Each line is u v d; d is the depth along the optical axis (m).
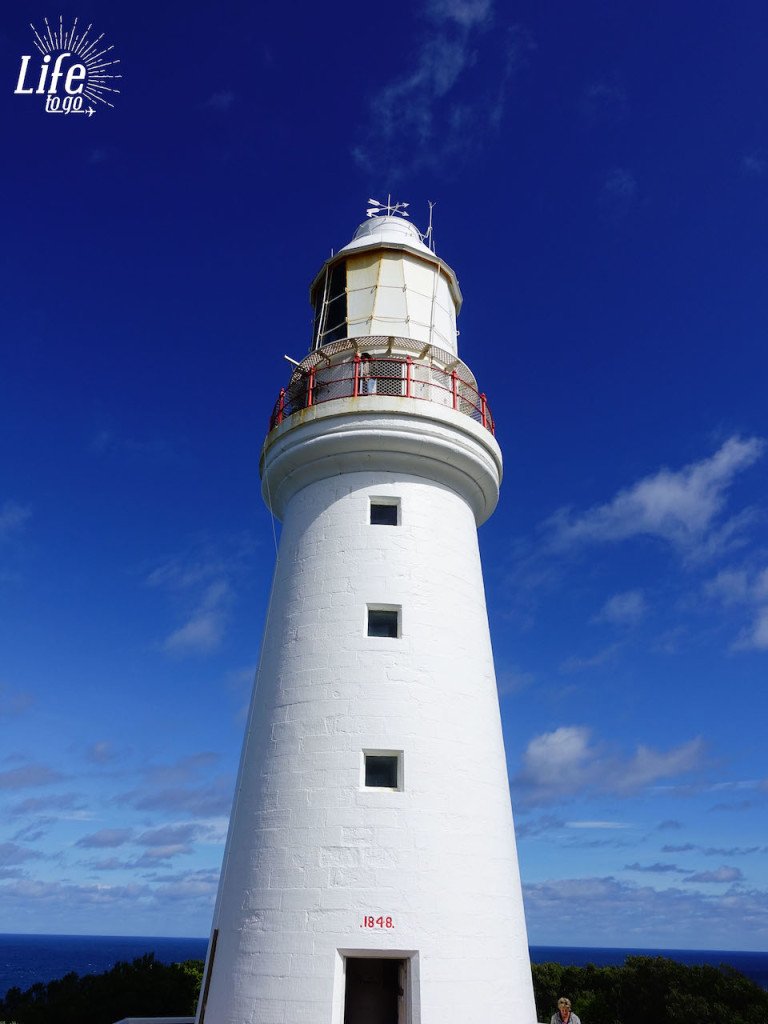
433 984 12.20
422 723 14.25
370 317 19.05
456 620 15.84
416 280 19.94
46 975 177.88
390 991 14.13
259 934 12.71
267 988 12.21
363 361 17.84
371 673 14.55
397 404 16.47
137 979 29.42
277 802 13.76
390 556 15.88
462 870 13.32
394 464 16.98
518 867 14.96
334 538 16.23
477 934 12.96
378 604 15.37
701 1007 33.56
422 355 17.97
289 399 18.47
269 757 14.39
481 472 17.58
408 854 13.04
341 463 16.98
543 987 41.88
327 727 14.12
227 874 14.21
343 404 16.58
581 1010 37.47
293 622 15.66
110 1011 27.14
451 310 21.08
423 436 16.52
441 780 13.89
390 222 21.59
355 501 16.56
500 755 15.52
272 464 17.55
